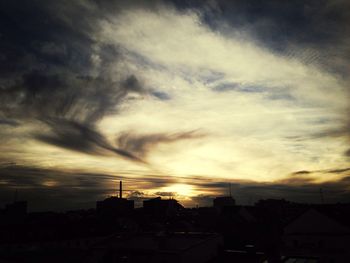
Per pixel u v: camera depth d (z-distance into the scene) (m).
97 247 33.69
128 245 33.97
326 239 30.28
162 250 30.00
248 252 32.06
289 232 33.38
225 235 56.56
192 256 29.20
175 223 65.81
